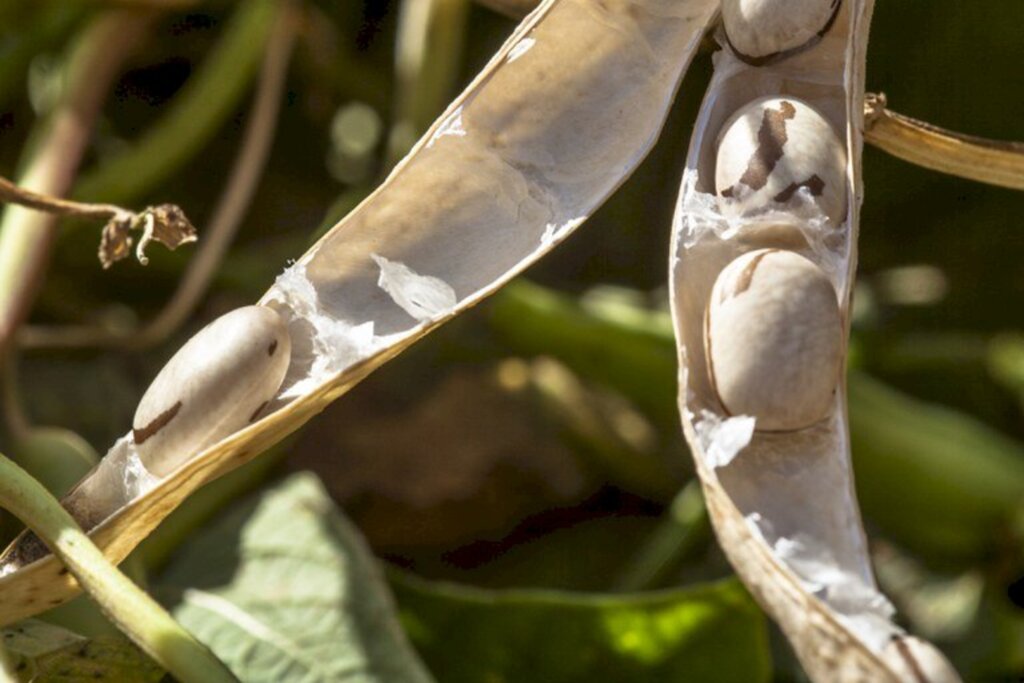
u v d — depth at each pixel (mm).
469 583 413
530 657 357
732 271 295
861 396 406
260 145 413
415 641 360
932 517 405
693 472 424
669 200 463
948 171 324
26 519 298
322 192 475
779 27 307
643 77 317
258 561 361
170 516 382
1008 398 431
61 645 322
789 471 294
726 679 352
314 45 462
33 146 402
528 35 312
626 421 428
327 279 310
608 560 416
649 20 315
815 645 278
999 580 403
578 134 316
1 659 312
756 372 291
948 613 400
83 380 421
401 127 411
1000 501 401
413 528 422
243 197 410
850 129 305
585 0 312
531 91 315
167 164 433
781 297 292
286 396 303
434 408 433
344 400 432
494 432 431
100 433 413
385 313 310
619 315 416
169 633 297
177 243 323
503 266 312
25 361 425
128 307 446
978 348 425
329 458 425
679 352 297
